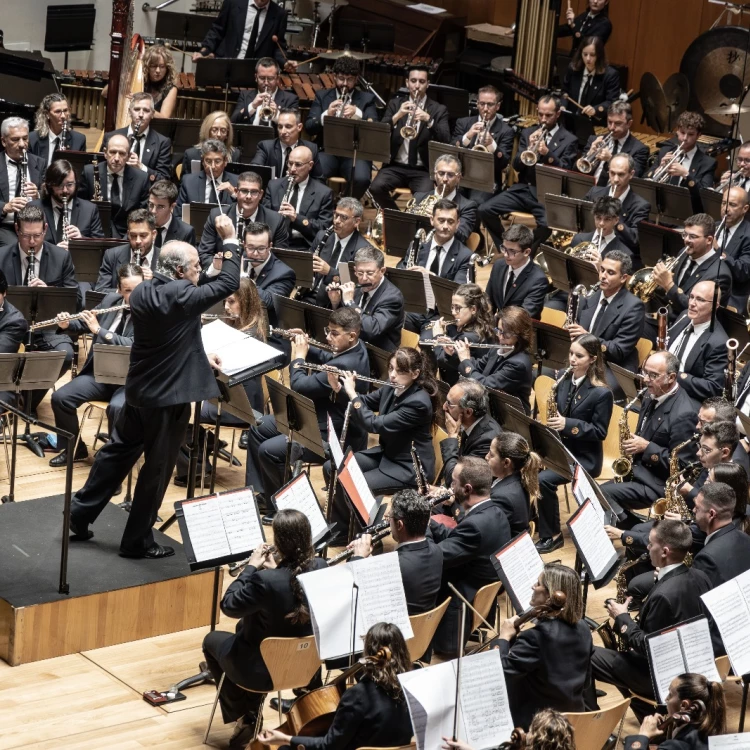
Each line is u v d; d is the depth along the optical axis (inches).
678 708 508.4
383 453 829.8
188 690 653.9
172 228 1067.3
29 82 1441.9
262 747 547.2
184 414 690.2
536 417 912.3
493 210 1331.2
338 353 868.0
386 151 1293.1
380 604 555.2
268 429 859.4
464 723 485.1
